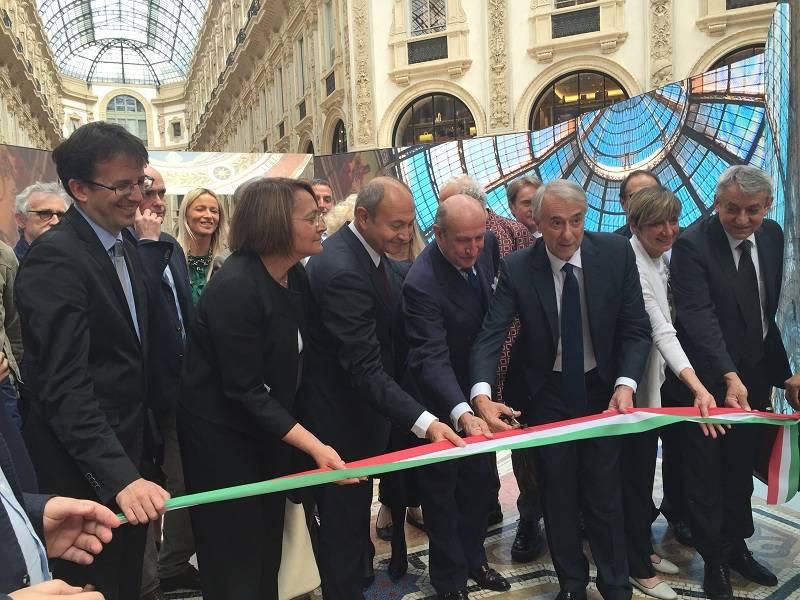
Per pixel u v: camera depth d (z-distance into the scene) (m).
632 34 12.05
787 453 2.37
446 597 2.57
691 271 2.56
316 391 2.25
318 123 17.09
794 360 3.01
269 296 1.89
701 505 2.56
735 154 4.70
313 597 2.75
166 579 2.84
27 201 3.07
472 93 13.25
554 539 2.48
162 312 2.23
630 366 2.39
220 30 32.78
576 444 2.48
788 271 3.11
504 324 2.48
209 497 1.61
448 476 2.54
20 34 27.56
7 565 1.02
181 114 56.41
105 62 55.34
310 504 2.27
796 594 2.58
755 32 11.19
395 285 2.99
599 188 5.46
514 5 12.81
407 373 2.67
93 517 1.31
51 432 1.70
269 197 1.88
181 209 3.58
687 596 2.61
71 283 1.70
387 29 13.83
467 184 3.33
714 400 2.45
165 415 2.50
